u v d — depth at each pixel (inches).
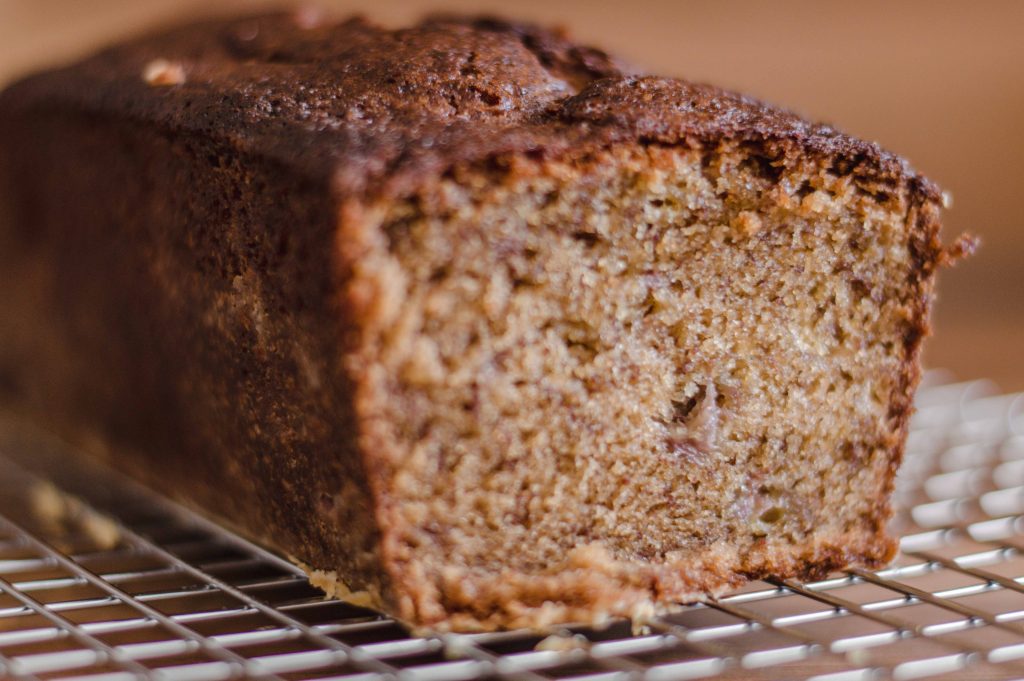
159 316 18.2
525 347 16.2
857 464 17.2
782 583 17.0
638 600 16.7
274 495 17.1
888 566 17.4
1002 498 19.1
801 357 17.0
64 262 20.0
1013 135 31.6
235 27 19.8
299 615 16.5
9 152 20.9
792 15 31.1
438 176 15.7
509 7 29.9
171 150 17.6
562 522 16.5
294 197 15.9
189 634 15.7
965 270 31.8
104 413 19.8
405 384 15.9
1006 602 17.0
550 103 16.8
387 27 18.6
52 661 15.1
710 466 16.9
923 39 31.4
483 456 16.2
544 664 15.8
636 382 16.6
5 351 21.7
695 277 16.7
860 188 16.8
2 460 20.8
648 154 16.3
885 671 15.4
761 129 16.5
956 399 22.8
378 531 16.0
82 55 21.3
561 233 16.2
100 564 17.7
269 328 16.6
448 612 16.3
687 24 30.9
